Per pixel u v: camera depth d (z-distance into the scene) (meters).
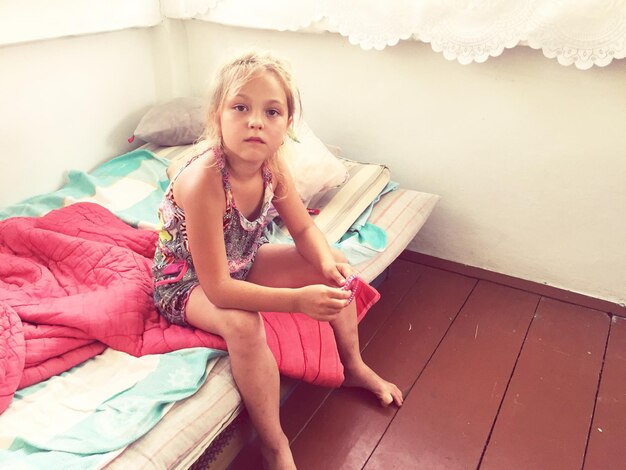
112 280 1.39
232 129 1.11
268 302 1.15
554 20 1.51
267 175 1.26
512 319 1.77
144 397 1.12
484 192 1.91
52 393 1.16
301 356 1.28
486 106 1.79
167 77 2.28
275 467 1.21
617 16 1.44
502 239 1.94
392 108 1.96
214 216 1.15
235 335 1.14
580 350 1.65
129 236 1.58
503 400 1.47
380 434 1.36
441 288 1.92
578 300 1.85
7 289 1.41
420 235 2.09
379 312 1.79
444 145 1.92
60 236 1.52
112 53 2.06
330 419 1.40
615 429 1.39
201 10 2.09
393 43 1.76
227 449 1.25
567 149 1.72
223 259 1.17
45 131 1.91
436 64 1.81
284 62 1.17
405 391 1.49
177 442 1.06
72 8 1.83
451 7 1.63
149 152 2.06
